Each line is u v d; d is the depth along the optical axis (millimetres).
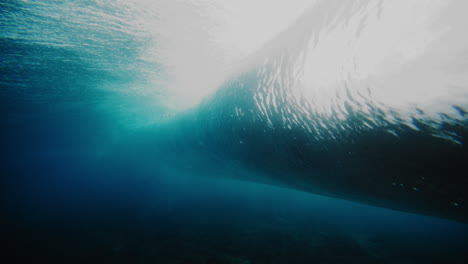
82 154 36188
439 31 967
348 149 1862
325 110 1855
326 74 1700
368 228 15711
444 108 1041
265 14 3932
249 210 17484
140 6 4195
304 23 2213
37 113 13789
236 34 4676
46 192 23297
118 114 13547
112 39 5398
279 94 2457
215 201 21500
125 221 11789
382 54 1245
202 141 7234
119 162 30141
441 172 1292
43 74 7691
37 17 4516
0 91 9773
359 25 1411
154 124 12805
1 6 4129
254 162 4492
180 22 4648
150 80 7895
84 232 9742
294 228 12109
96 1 4082
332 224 15289
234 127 4062
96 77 7898
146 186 31328
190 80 7227
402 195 1886
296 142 2539
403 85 1168
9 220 11125
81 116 14453
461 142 1060
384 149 1525
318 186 3373
